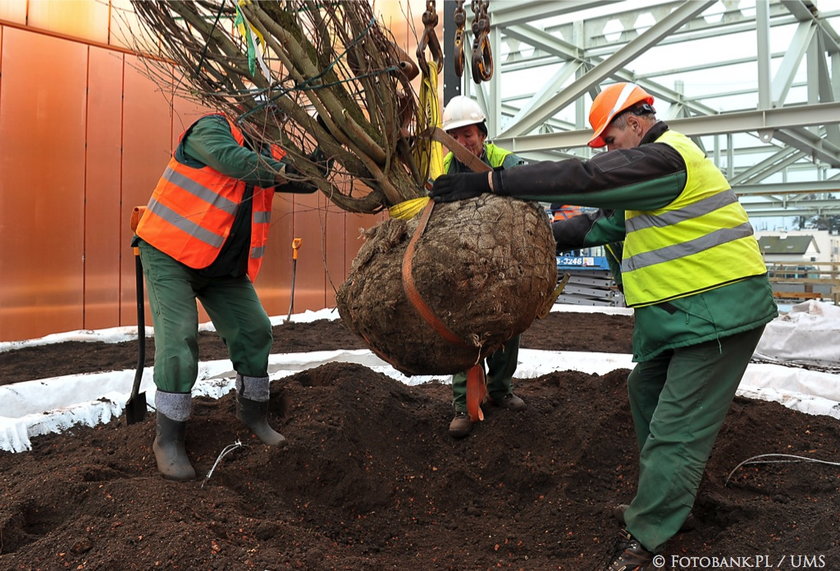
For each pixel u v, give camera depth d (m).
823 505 2.43
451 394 4.39
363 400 3.45
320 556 2.06
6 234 6.62
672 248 2.22
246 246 2.88
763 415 3.33
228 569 1.88
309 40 2.43
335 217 9.14
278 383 3.74
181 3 2.44
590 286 11.95
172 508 2.23
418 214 2.23
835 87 13.84
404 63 2.39
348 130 2.27
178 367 2.65
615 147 2.48
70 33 6.96
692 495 2.14
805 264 15.73
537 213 2.19
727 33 12.59
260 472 2.70
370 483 2.81
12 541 2.16
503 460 3.11
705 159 2.26
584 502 2.74
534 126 11.88
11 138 6.62
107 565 1.92
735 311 2.14
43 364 4.88
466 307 2.00
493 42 11.77
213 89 2.55
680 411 2.16
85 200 7.17
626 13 12.85
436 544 2.44
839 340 5.43
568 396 3.95
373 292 2.10
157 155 7.69
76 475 2.48
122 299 7.50
